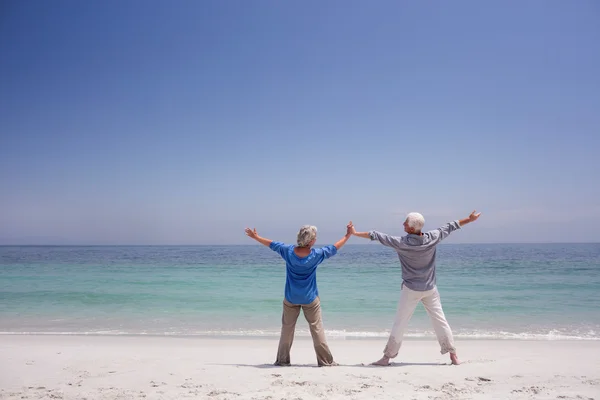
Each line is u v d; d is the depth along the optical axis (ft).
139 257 158.20
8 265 107.24
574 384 13.88
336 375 15.16
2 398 12.55
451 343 16.97
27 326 33.01
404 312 16.69
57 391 13.35
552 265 99.40
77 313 38.93
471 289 55.01
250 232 16.79
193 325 33.37
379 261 121.29
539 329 31.32
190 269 91.76
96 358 19.43
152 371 16.42
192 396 12.60
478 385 13.75
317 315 16.85
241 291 54.08
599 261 114.83
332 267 97.09
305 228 16.19
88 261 126.00
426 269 16.47
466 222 16.44
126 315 37.86
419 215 16.21
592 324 33.19
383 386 13.60
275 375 15.28
